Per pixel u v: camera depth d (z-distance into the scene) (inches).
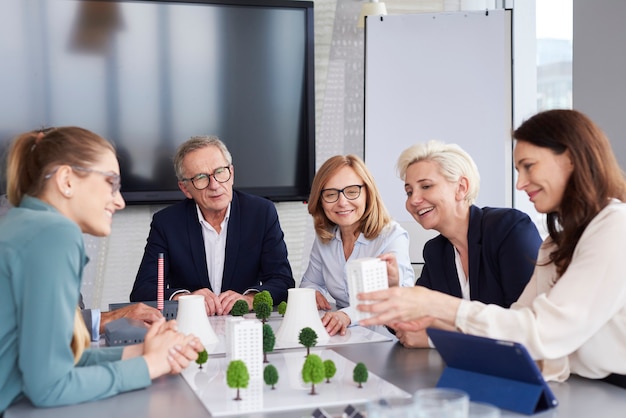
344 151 165.2
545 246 64.3
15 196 59.2
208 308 91.2
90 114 151.5
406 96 150.6
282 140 161.2
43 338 52.8
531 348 54.5
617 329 56.2
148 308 84.5
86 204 58.0
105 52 151.6
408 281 95.5
